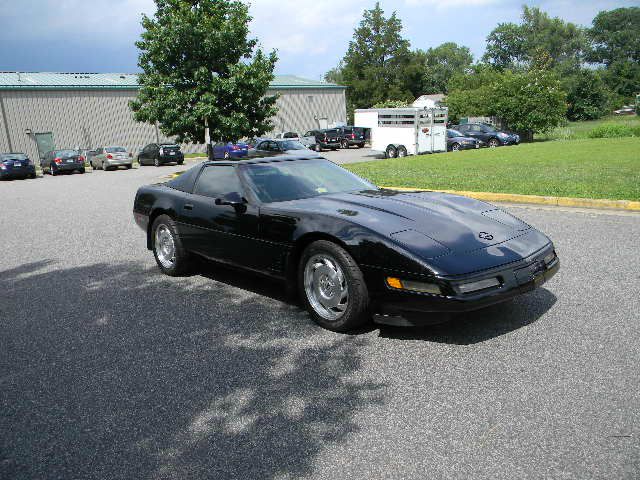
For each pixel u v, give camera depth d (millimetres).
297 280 4410
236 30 19953
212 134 20453
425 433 2674
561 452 2465
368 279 3732
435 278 3449
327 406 2990
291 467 2467
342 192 4930
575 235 6773
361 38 77500
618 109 87625
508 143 29609
